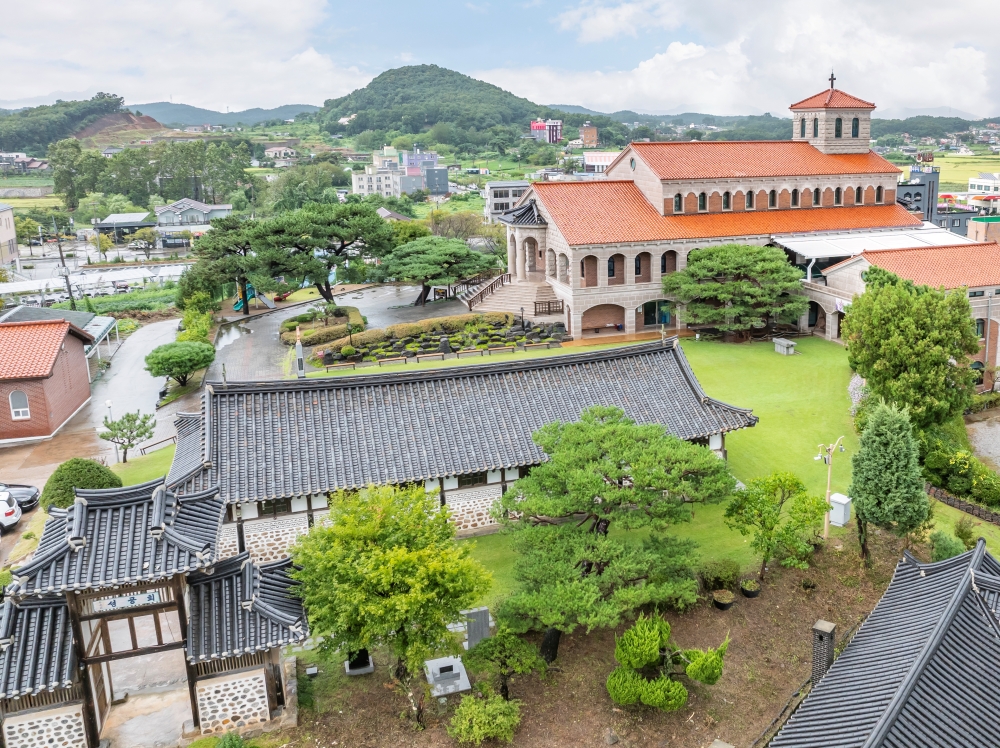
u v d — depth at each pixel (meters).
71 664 22.80
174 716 25.95
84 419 58.59
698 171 73.00
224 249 90.69
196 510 25.67
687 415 38.75
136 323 91.06
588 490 28.88
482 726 24.64
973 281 57.50
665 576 29.56
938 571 27.53
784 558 34.69
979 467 42.75
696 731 26.53
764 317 70.12
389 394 37.41
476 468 35.03
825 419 50.28
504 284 79.12
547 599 26.78
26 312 71.81
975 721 21.19
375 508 26.70
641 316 72.00
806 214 76.00
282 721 25.69
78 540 22.73
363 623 24.80
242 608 24.94
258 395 36.09
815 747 21.14
